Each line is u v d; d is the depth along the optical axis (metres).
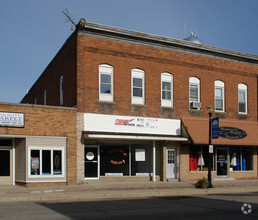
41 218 9.68
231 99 24.70
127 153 21.41
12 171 18.69
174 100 22.38
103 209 11.53
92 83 19.86
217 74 24.23
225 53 24.38
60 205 12.51
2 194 14.88
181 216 10.25
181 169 22.22
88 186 18.05
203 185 18.52
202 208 11.98
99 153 20.62
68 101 21.09
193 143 21.30
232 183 21.05
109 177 20.72
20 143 18.33
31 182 17.88
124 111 20.64
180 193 16.88
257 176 25.23
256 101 25.94
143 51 21.53
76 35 19.80
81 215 10.25
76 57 19.61
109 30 20.25
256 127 25.14
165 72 22.33
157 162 22.20
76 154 19.08
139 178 21.48
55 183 18.44
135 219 9.68
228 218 9.98
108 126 20.05
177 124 22.30
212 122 19.88
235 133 23.61
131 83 21.08
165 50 22.30
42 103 28.84
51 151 18.52
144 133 21.09
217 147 23.97
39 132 18.25
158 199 14.72
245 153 25.22
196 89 23.47
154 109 21.62
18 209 11.42
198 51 23.48
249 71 25.69
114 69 20.58
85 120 19.45
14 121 17.64
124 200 14.27
